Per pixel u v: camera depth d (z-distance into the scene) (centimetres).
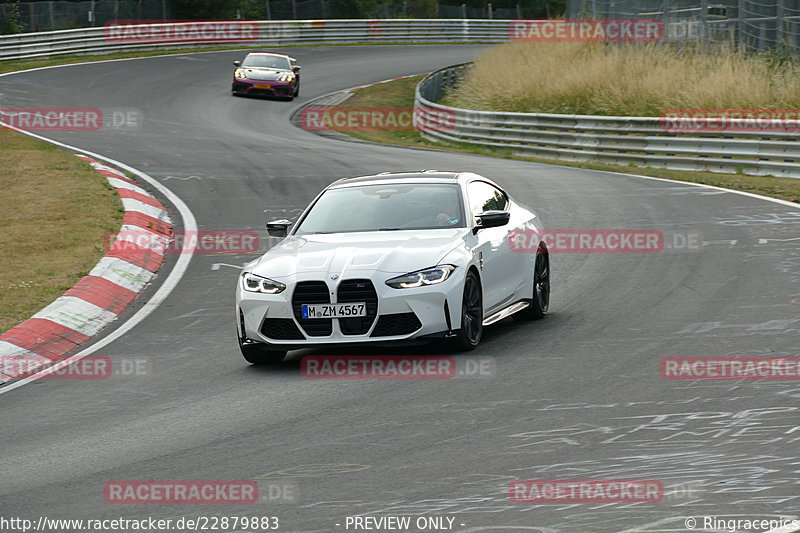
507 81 12025
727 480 1859
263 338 2961
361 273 2900
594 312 3569
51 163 7375
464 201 3312
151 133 9962
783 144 7375
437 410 2445
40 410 2705
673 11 12025
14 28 17088
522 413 2378
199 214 6097
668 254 4566
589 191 6681
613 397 2475
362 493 1883
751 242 4722
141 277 4609
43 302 4019
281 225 3306
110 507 1881
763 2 10819
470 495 1842
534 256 3544
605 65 11200
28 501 1944
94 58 16012
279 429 2361
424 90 13162
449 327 2939
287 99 13625
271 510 1817
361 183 3531
